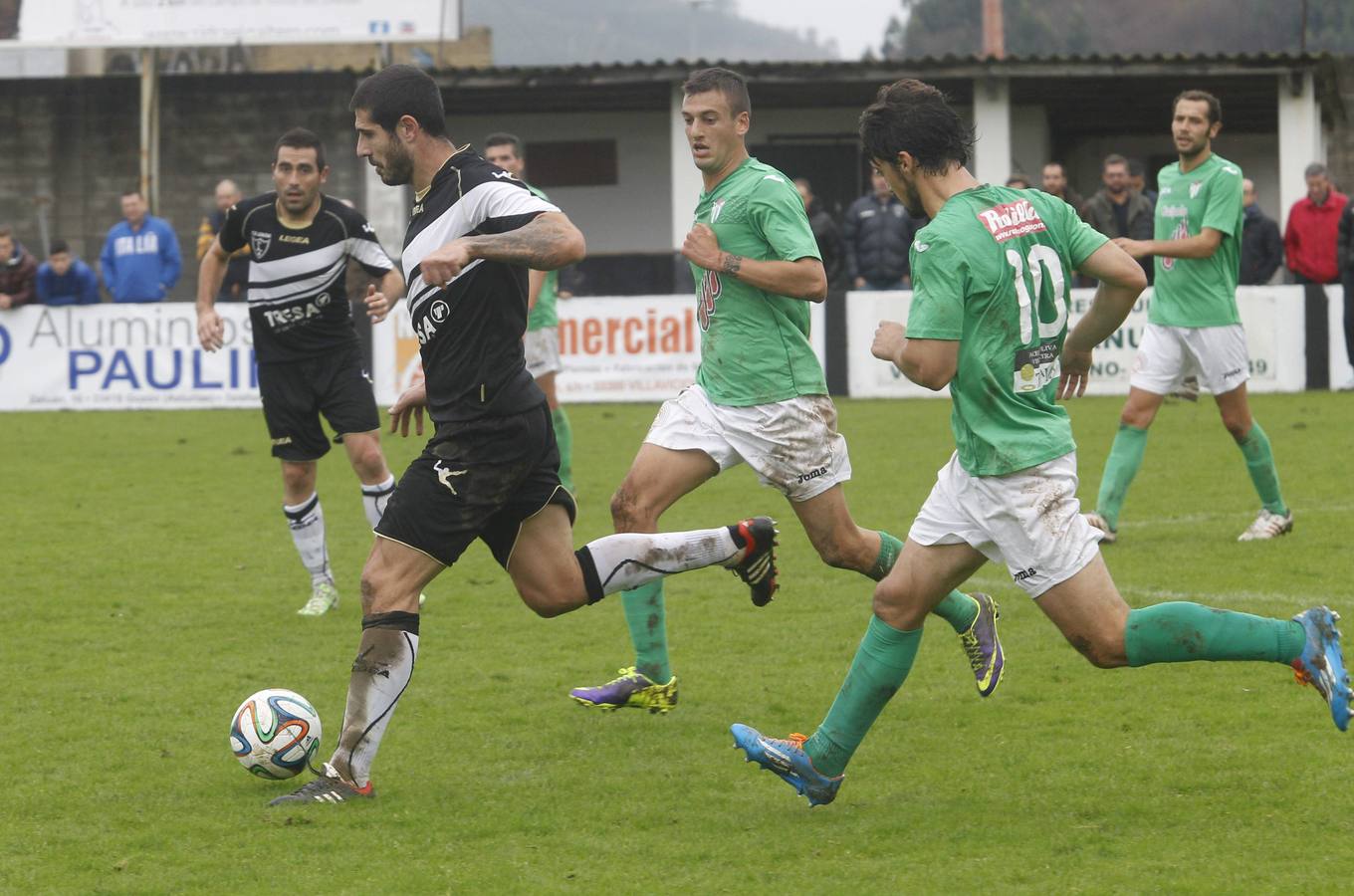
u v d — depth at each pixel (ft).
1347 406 116.47
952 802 35.68
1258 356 130.11
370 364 131.13
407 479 36.63
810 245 42.09
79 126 187.01
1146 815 34.32
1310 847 31.91
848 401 131.95
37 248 188.44
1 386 134.21
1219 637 32.83
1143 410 66.59
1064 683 45.85
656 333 133.08
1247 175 217.36
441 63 185.16
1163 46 370.32
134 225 135.13
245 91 185.57
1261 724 40.98
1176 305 65.77
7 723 43.29
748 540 38.91
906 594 34.24
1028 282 32.96
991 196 33.35
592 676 48.32
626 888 30.48
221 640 53.36
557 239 34.45
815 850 32.60
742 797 36.52
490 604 59.41
